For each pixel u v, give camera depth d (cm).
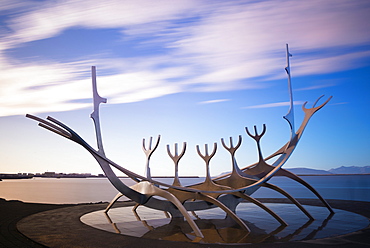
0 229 1100
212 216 1445
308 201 2005
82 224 1204
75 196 2927
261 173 1479
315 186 5366
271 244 877
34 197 2761
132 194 1223
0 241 925
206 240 947
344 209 1614
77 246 867
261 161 1491
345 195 2945
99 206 1806
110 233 1033
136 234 1033
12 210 1592
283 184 6550
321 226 1148
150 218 1376
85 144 1101
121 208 1747
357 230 1069
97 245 877
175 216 1377
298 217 1366
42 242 908
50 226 1156
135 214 1501
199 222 1277
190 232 1068
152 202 1305
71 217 1379
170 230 1104
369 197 2658
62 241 920
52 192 3481
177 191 1343
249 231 1078
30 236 985
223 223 1248
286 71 1537
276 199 2148
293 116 1500
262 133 1490
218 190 1338
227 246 859
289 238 959
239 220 1127
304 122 1520
